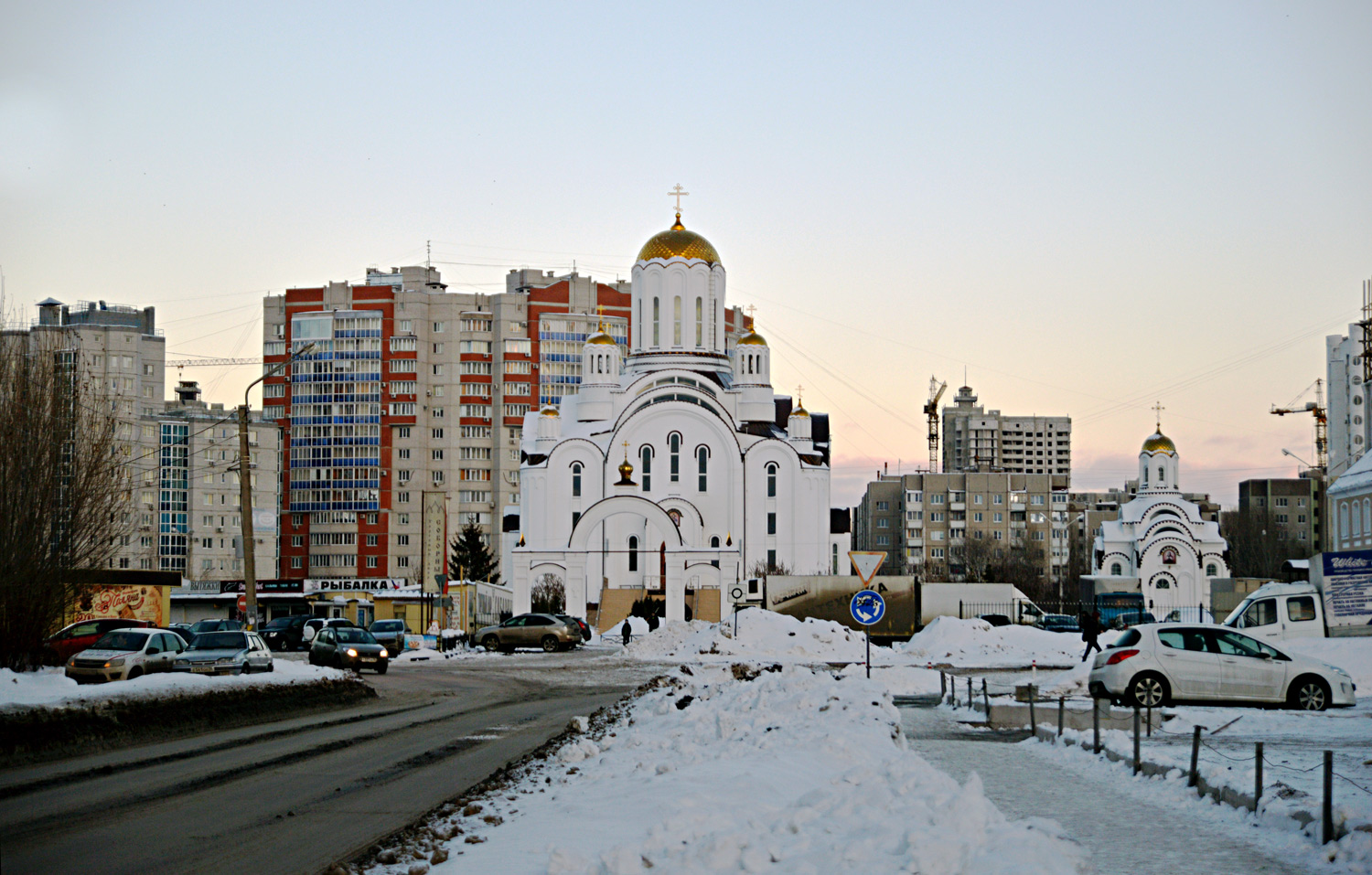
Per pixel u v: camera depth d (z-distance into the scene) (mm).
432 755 20953
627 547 94625
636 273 105750
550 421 100125
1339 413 150500
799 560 96875
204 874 11953
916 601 65438
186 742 22938
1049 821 12539
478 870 11602
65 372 35625
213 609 100500
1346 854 12820
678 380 101188
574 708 30578
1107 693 28031
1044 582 148000
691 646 55031
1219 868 12773
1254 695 27547
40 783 17828
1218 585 65750
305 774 18766
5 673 26000
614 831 13102
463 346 151125
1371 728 24234
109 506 36000
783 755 17188
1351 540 66438
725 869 10711
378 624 59438
